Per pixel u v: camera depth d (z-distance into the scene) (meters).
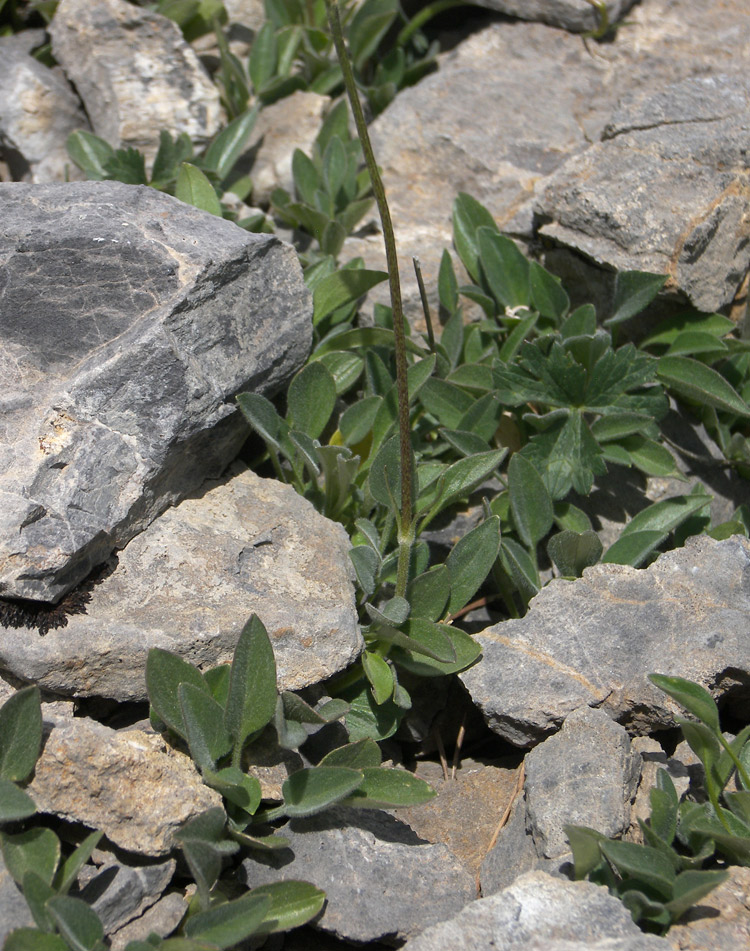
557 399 1.04
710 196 1.06
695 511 1.04
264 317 1.00
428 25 1.21
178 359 0.97
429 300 1.09
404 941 0.93
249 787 0.93
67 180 1.12
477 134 1.14
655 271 1.06
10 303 0.97
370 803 0.93
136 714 0.96
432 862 0.94
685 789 0.96
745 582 0.99
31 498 0.94
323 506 1.02
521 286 1.08
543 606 0.99
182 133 1.11
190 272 0.98
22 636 0.94
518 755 1.00
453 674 1.01
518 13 1.18
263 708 0.93
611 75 1.16
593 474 1.03
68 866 0.90
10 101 1.13
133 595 0.95
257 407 0.99
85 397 0.96
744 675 0.97
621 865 0.91
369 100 1.19
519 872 0.94
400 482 0.99
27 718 0.91
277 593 0.97
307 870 0.93
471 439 1.03
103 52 1.14
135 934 0.91
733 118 1.08
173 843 0.92
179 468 0.98
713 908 0.92
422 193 1.14
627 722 0.98
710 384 1.04
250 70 1.18
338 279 1.04
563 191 1.08
